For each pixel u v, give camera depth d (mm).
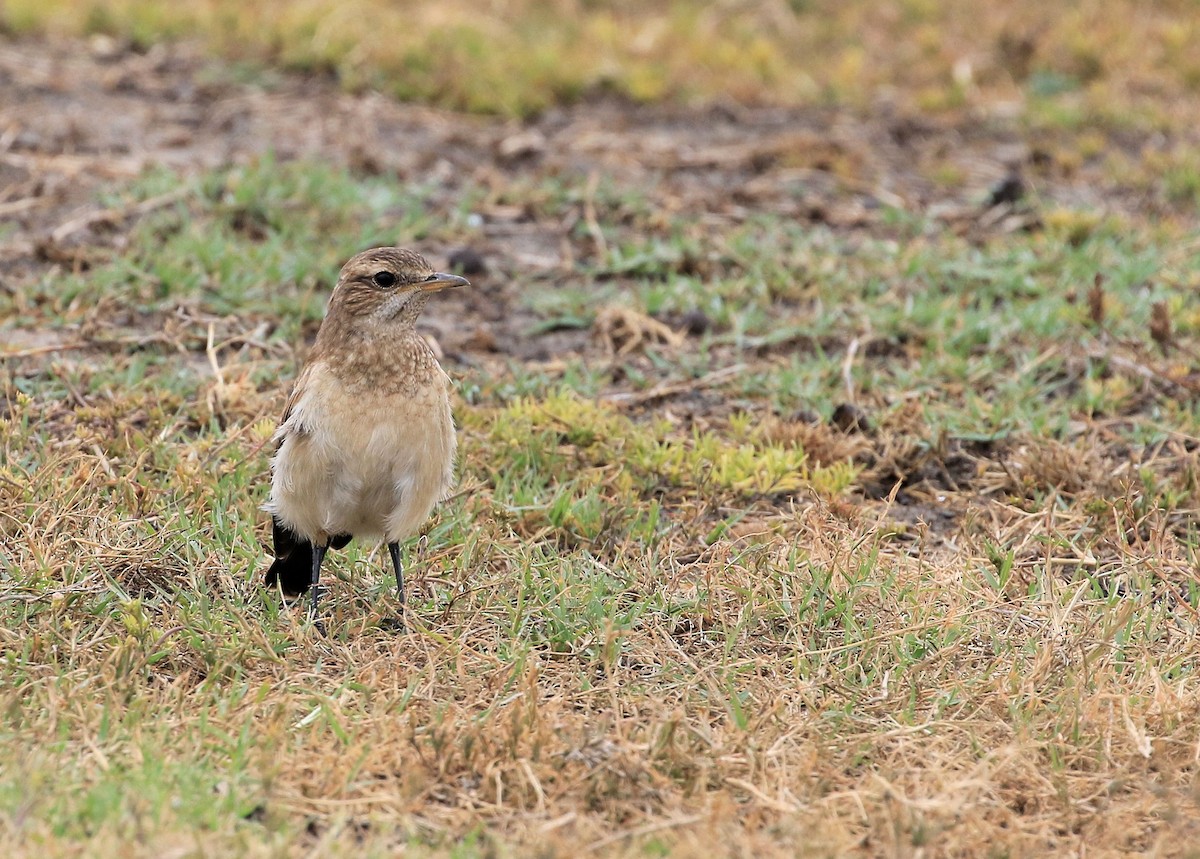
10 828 8484
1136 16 26844
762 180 21203
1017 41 25562
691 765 9719
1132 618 11570
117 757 9430
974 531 13250
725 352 16469
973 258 18516
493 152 21359
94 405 14312
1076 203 20828
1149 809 9477
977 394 15641
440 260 18062
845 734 10234
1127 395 15422
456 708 10305
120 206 18219
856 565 12281
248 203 18391
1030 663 11062
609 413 14875
